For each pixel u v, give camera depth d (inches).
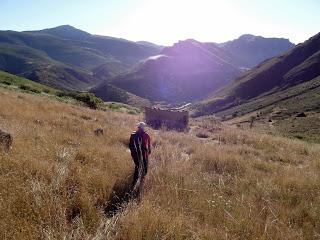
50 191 176.7
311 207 228.2
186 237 162.1
